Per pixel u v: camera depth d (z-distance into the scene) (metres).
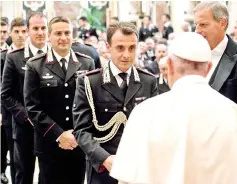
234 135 2.89
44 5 18.50
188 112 2.92
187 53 3.02
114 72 4.24
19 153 6.21
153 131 2.92
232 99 4.35
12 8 18.42
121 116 4.20
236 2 11.69
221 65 4.43
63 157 5.31
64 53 5.27
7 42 8.82
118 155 3.01
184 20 18.11
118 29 4.09
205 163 2.87
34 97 5.19
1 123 7.11
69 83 5.27
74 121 4.29
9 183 7.96
